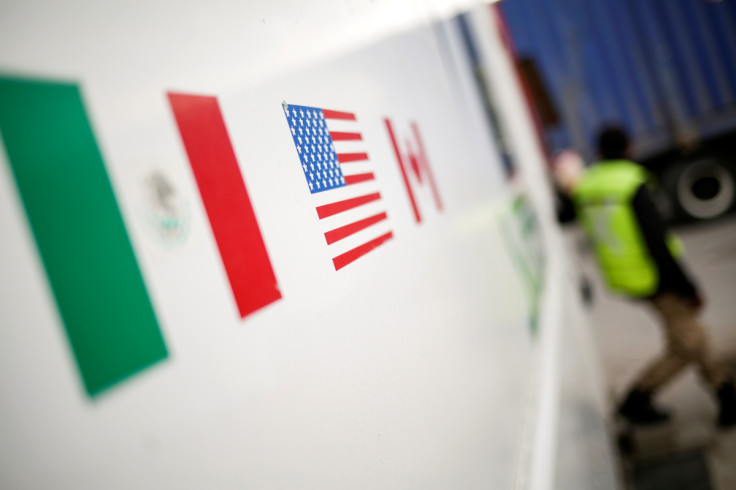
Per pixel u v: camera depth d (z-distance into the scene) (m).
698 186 7.79
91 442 0.30
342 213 0.67
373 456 0.56
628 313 5.71
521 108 4.38
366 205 0.75
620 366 4.53
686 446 3.22
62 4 0.36
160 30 0.45
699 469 2.96
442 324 0.90
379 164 0.84
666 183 7.88
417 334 0.78
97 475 0.30
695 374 4.12
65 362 0.30
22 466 0.28
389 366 0.66
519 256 1.96
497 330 1.27
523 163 3.21
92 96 0.36
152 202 0.38
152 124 0.41
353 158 0.75
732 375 3.75
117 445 0.31
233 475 0.38
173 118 0.43
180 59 0.46
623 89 7.78
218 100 0.49
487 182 1.79
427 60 1.44
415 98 1.18
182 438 0.35
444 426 0.77
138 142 0.39
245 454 0.40
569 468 1.44
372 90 0.92
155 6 0.45
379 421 0.59
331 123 0.72
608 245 3.43
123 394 0.32
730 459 2.97
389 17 1.18
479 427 0.92
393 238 0.81
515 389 1.27
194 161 0.44
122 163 0.37
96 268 0.33
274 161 0.56
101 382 0.31
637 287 3.38
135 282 0.35
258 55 0.59
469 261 1.20
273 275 0.49
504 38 4.64
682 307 3.31
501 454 1.00
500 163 2.36
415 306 0.80
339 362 0.55
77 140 0.34
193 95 0.46
